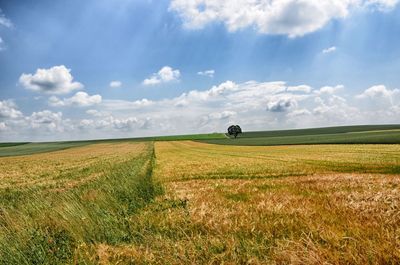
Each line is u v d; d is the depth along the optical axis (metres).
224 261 5.70
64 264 6.01
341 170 24.53
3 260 5.85
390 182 15.41
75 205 8.58
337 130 165.62
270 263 5.43
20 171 39.62
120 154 67.62
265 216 8.70
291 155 45.78
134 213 9.78
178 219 8.88
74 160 57.31
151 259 5.99
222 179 21.08
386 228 6.92
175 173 26.70
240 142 116.38
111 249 6.64
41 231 6.95
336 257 5.22
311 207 9.57
